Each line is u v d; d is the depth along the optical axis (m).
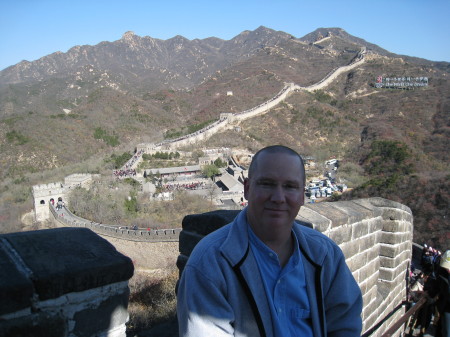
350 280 2.49
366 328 5.18
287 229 2.29
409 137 80.75
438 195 27.00
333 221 4.41
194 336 2.05
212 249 2.20
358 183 59.34
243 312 2.14
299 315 2.22
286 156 2.29
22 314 2.10
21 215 43.56
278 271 2.28
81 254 2.40
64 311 2.25
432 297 4.28
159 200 43.41
